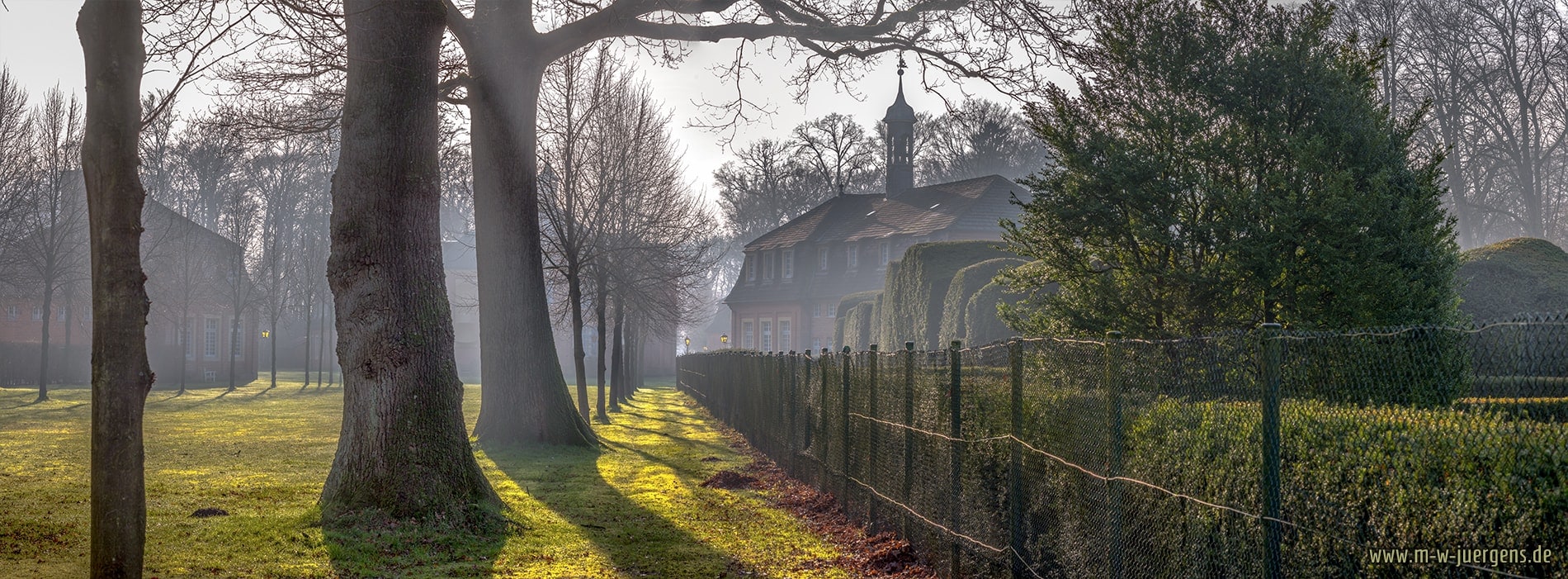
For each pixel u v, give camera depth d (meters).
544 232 26.64
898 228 51.50
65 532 9.45
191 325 55.50
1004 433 7.30
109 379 5.96
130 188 6.01
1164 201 12.20
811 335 56.12
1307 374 4.17
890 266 34.00
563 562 8.88
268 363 75.06
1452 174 42.75
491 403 18.78
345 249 10.20
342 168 10.28
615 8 17.64
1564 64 40.16
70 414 27.64
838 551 9.49
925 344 29.14
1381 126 12.23
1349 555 3.82
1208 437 4.81
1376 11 40.75
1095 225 12.66
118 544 5.94
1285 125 12.22
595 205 28.50
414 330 10.23
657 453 18.42
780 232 61.69
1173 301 12.37
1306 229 11.49
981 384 7.75
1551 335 3.09
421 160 10.38
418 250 10.34
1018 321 14.03
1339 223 11.26
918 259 30.38
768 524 10.95
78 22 5.97
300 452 17.89
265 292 50.78
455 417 10.48
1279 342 4.29
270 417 27.47
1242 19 12.69
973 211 48.12
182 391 40.97
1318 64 12.05
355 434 10.16
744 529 10.61
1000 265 24.92
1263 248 11.33
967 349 8.16
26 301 52.84
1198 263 12.32
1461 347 3.47
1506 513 3.18
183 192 61.66
